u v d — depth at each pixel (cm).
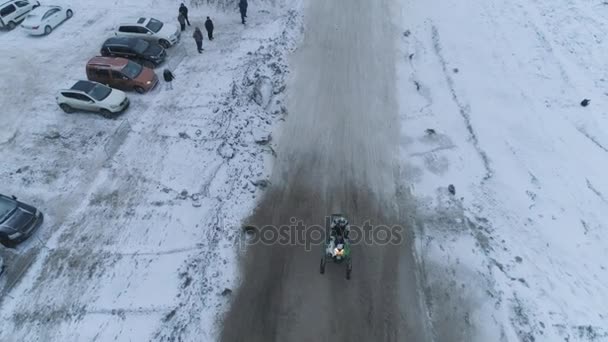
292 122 2108
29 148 1947
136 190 1792
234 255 1584
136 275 1521
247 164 1903
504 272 1530
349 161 1930
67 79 2303
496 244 1616
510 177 1838
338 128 2075
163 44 2506
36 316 1415
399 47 2528
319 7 2844
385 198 1784
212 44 2541
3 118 2088
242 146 1970
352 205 1759
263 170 1892
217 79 2288
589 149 1923
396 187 1823
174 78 2306
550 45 2428
